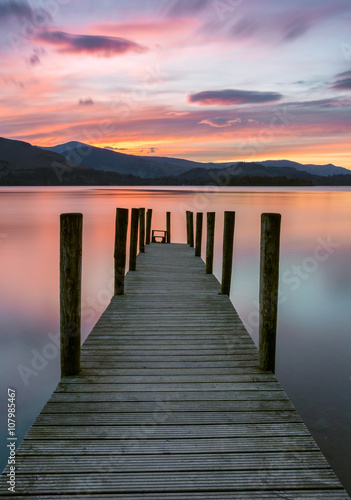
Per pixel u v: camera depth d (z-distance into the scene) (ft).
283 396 9.11
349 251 49.73
